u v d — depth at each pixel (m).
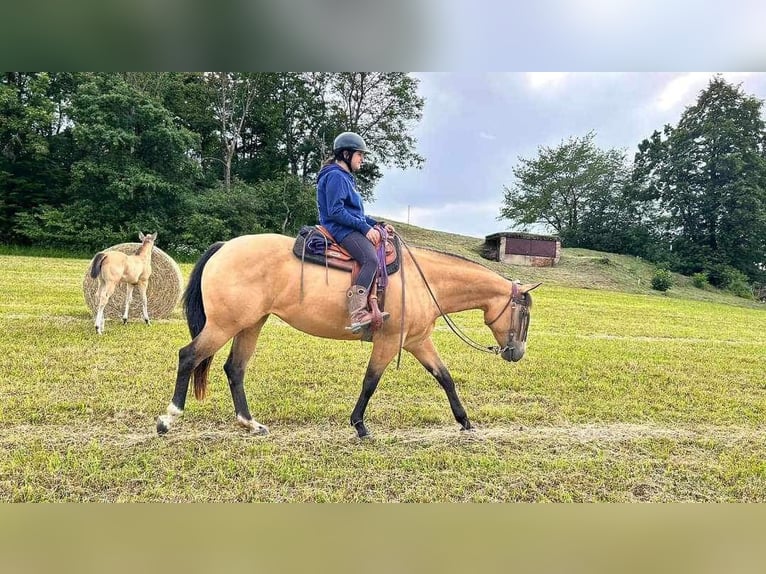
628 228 37.03
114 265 7.59
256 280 3.83
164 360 6.11
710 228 33.88
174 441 3.88
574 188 40.88
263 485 3.32
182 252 24.03
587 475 3.66
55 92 26.64
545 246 28.19
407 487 3.40
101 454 3.61
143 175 24.06
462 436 4.32
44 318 8.34
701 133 33.41
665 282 25.94
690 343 9.83
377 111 35.00
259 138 36.22
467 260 4.49
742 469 3.87
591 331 10.80
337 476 3.49
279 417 4.52
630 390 5.96
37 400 4.50
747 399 5.80
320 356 6.82
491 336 9.17
